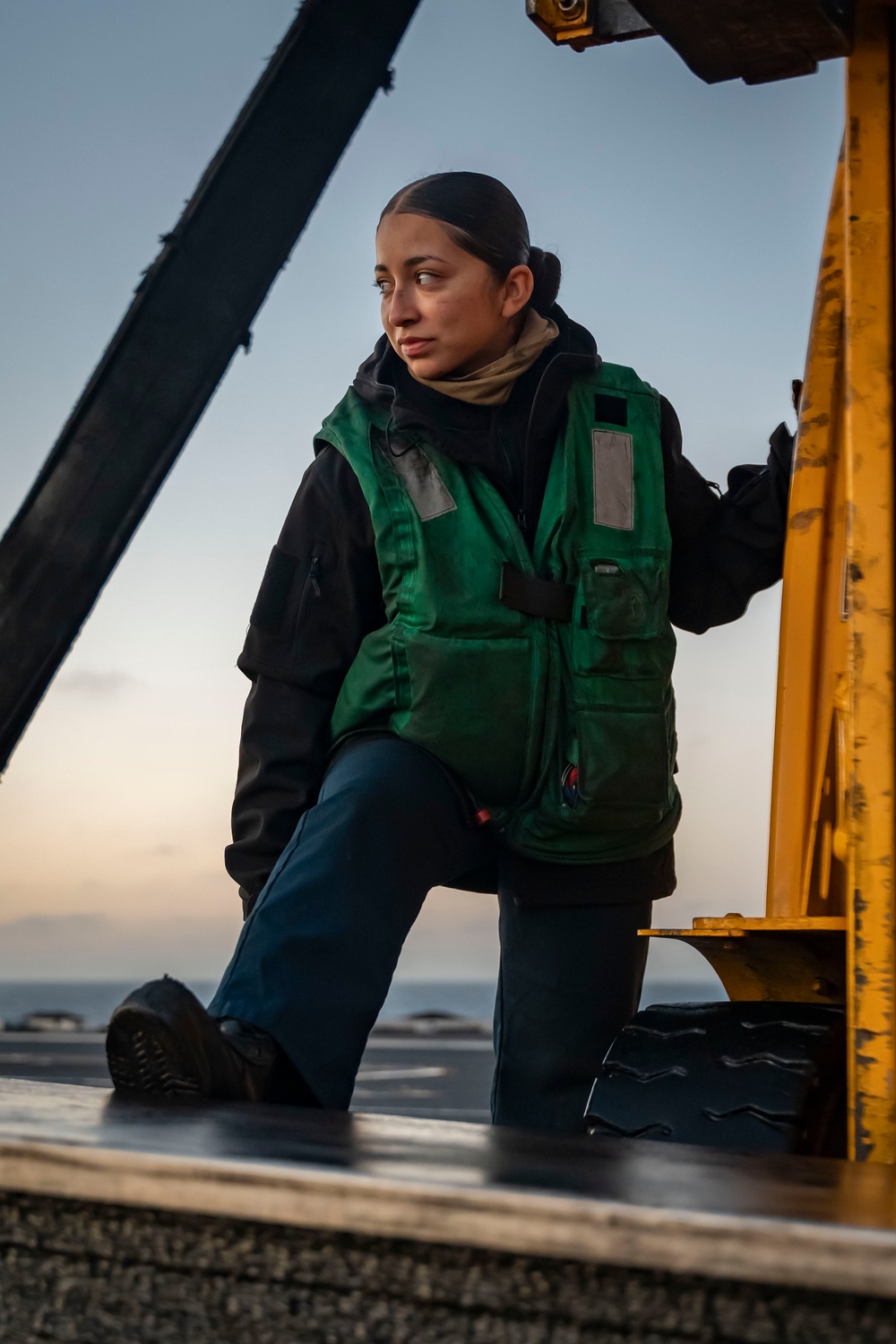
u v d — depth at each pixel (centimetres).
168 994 156
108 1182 94
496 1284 86
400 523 208
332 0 210
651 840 224
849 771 153
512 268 219
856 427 158
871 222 161
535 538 215
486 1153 108
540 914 226
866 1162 143
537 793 212
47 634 209
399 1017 7688
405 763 204
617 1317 83
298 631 217
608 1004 226
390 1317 89
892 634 153
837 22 158
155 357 208
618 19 210
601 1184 92
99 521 210
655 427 227
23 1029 7325
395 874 196
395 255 215
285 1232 92
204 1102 150
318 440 220
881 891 149
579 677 210
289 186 210
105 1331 96
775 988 179
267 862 214
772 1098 157
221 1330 93
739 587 240
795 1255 77
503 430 221
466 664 205
